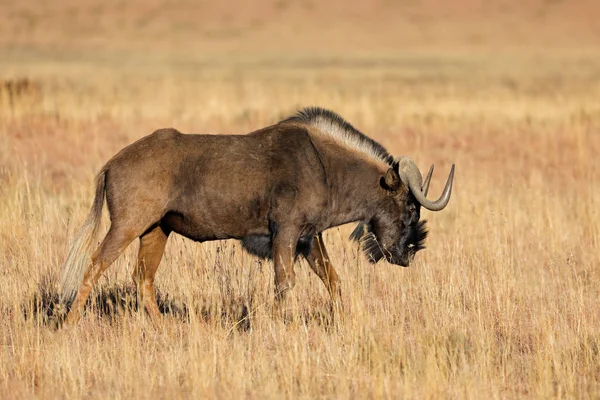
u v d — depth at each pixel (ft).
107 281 116.57
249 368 89.56
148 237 106.83
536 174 212.23
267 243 106.73
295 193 103.35
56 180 194.29
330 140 108.99
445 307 108.17
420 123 312.09
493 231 142.00
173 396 82.84
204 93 417.08
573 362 93.76
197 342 93.61
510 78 556.92
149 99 377.71
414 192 108.06
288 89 452.35
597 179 213.46
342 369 90.53
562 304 116.26
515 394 87.56
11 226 133.80
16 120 277.85
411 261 114.83
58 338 94.63
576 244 150.41
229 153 103.09
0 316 104.94
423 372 90.02
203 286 115.14
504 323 106.63
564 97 398.42
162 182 101.45
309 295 117.08
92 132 268.82
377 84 505.25
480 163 232.53
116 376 87.40
